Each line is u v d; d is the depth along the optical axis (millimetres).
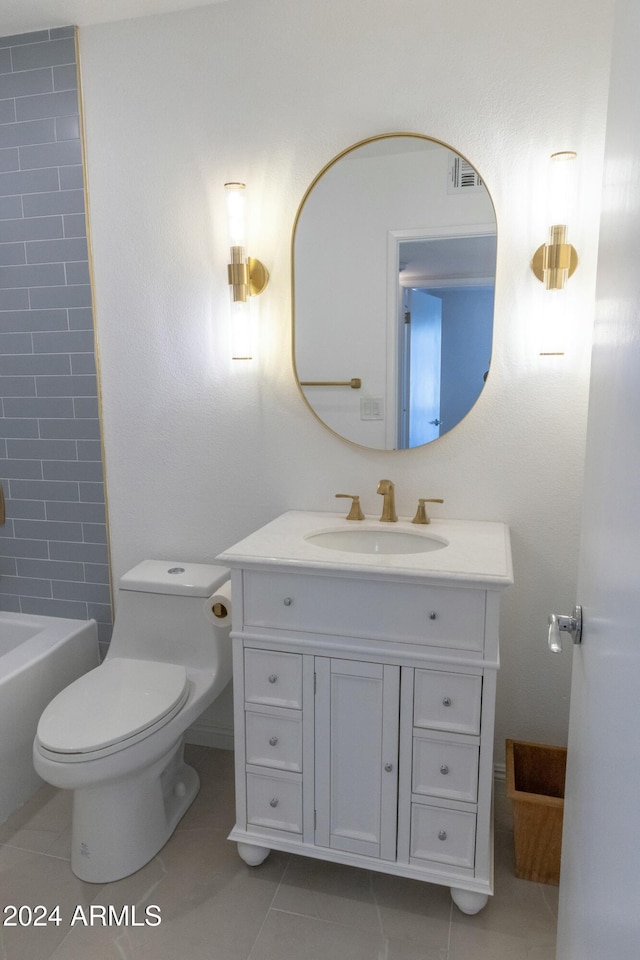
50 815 2045
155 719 1736
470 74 1804
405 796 1645
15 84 2162
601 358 1015
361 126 1909
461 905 1645
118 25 2053
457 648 1540
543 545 1971
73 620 2451
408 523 1970
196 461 2232
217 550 2268
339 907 1696
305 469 2133
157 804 1885
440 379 1958
